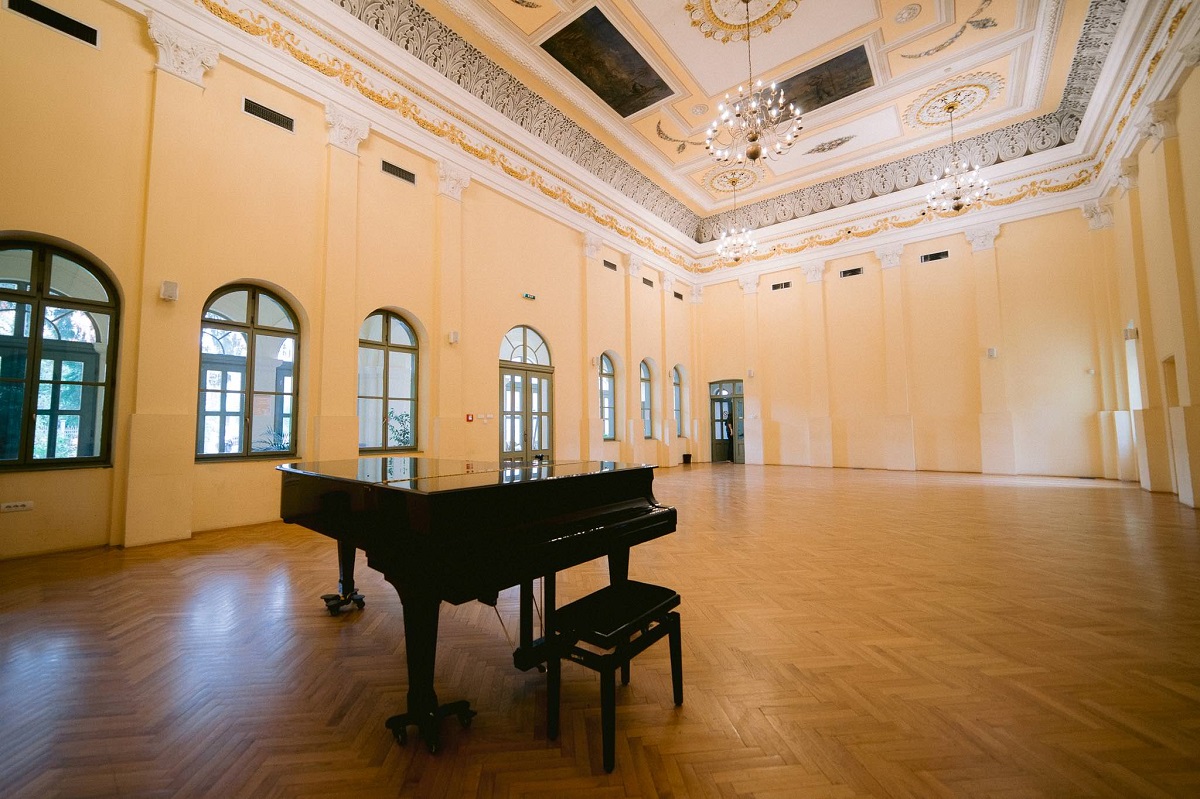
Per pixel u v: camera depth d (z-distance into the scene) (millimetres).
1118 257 9031
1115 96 7898
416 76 7250
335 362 6324
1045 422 10023
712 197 12961
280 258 5938
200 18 5340
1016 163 10305
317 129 6352
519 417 9055
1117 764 1746
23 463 4457
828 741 1899
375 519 2043
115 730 1982
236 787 1673
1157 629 2801
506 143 8781
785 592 3496
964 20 7383
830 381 12578
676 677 2154
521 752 1867
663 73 8359
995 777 1692
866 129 10117
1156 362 7527
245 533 5355
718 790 1654
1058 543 4672
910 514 6184
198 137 5340
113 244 4824
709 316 14375
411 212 7328
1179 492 6461
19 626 2971
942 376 11172
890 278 11789
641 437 12023
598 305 10953
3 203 4273
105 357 4898
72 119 4629
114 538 4805
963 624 2928
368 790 1666
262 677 2410
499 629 3023
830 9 7145
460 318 7875
